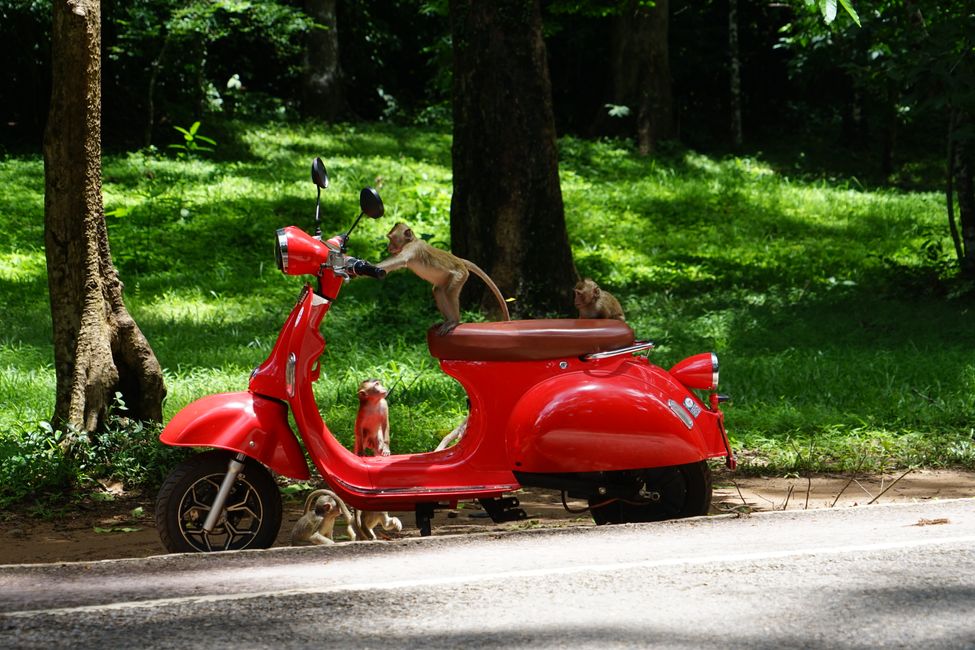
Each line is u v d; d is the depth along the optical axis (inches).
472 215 538.6
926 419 354.0
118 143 959.6
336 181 855.7
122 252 663.8
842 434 343.0
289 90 1259.2
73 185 300.8
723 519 179.6
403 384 395.9
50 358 434.9
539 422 194.2
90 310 303.7
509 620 122.3
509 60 527.5
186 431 190.1
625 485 202.2
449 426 338.3
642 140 1130.0
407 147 1042.1
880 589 131.0
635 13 1127.6
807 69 1083.9
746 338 504.1
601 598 130.0
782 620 120.1
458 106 541.0
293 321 196.9
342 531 231.0
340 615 125.6
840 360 444.1
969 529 165.0
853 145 1296.8
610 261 730.8
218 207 754.8
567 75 1342.3
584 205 853.8
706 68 1342.3
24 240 674.8
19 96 951.0
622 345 202.2
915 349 456.8
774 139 1337.4
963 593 128.8
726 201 903.7
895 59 594.2
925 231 828.6
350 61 1304.1
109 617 125.9
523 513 207.6
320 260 197.2
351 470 198.4
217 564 156.8
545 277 537.6
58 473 280.7
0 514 263.4
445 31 1264.8
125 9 952.3
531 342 198.8
